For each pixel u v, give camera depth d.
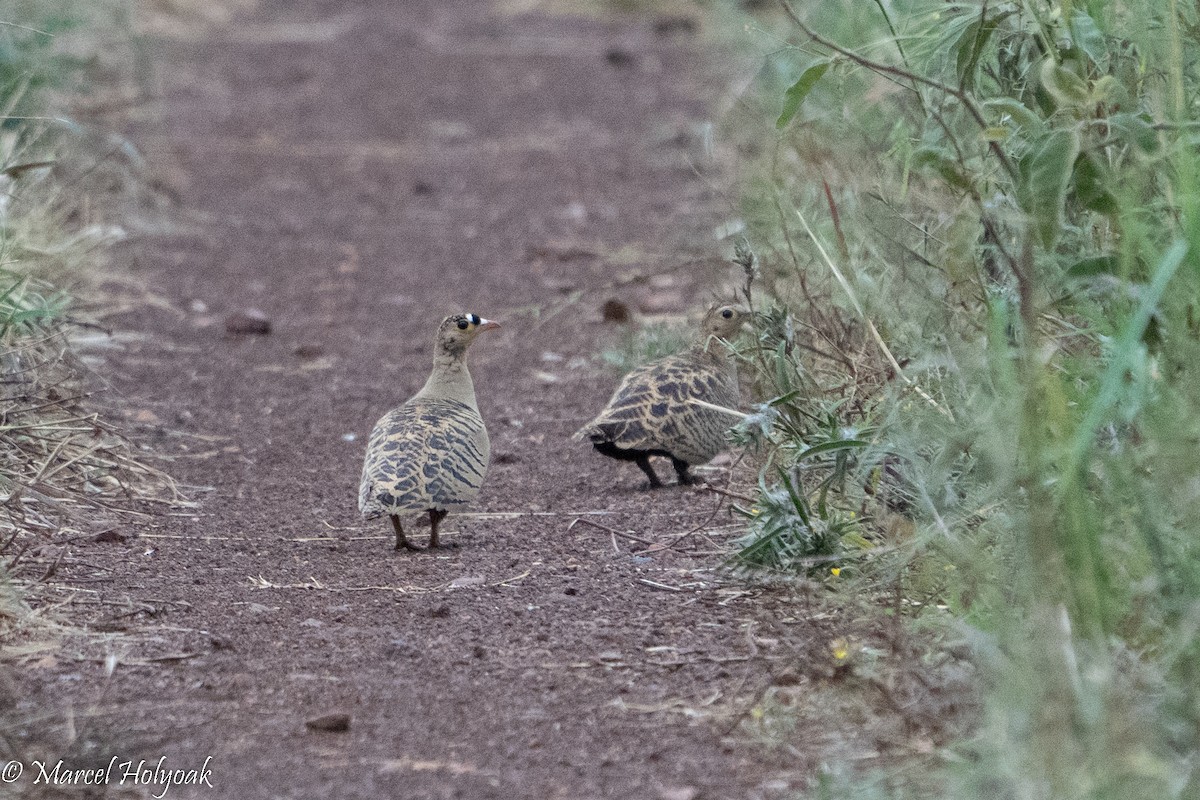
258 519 11.87
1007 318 9.33
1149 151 8.83
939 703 7.97
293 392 15.23
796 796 7.36
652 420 12.14
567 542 11.28
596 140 27.33
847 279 11.36
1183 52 9.58
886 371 10.79
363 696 8.55
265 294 18.72
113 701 8.48
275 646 9.27
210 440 13.76
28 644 9.18
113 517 11.68
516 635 9.43
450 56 35.81
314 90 31.88
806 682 8.48
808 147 13.66
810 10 18.27
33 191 17.25
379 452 10.96
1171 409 8.09
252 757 7.85
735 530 11.27
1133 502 8.08
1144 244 8.53
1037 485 7.73
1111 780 6.61
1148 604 7.81
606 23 39.81
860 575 9.66
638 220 21.75
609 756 7.83
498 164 25.80
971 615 8.41
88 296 17.58
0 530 10.95
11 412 12.02
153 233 20.98
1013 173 9.40
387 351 16.64
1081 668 7.29
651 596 10.06
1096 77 9.75
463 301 18.42
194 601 10.02
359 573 10.64
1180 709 7.23
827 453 10.04
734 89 24.83
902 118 12.54
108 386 14.86
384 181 24.70
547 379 15.75
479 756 7.86
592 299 18.19
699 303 17.03
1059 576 7.64
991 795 7.00
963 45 10.05
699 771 7.64
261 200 23.39
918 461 9.10
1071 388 8.84
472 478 10.99
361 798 7.42
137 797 7.45
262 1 43.00
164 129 27.30
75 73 22.38
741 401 12.91
